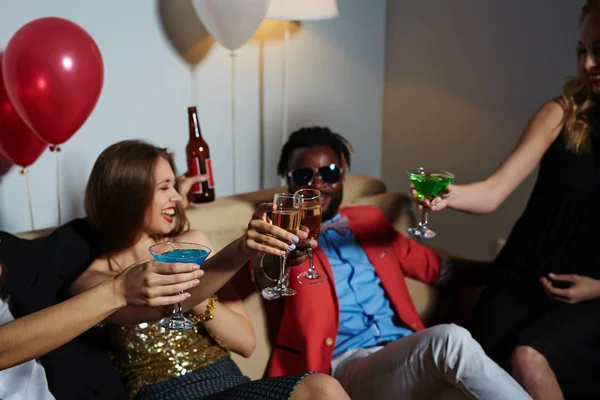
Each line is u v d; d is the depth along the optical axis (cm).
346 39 325
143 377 157
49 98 175
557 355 181
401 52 341
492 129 304
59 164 238
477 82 306
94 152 247
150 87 256
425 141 338
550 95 276
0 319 136
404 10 334
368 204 234
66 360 145
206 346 167
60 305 114
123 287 115
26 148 196
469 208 189
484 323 198
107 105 246
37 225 238
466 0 303
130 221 160
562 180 191
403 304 205
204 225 196
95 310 114
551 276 188
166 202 163
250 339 173
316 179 199
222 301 174
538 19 275
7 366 112
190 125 213
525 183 292
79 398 145
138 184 158
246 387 144
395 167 361
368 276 205
